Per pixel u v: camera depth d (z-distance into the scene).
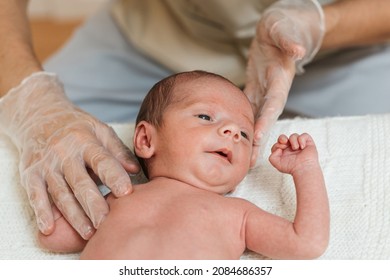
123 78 1.59
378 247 0.93
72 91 1.57
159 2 1.55
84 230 0.91
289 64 1.12
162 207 0.89
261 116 1.04
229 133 0.92
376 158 1.04
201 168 0.92
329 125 1.11
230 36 1.44
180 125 0.94
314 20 1.20
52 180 0.98
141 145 0.97
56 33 2.91
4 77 1.20
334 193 1.00
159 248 0.83
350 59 1.49
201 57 1.50
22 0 1.34
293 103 1.52
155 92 1.01
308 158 0.91
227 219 0.89
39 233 0.95
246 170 0.95
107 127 1.07
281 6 1.20
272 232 0.87
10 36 1.25
